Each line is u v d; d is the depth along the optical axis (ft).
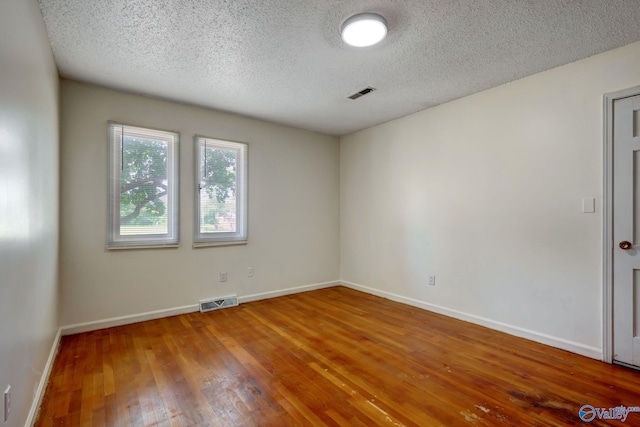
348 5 6.17
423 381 6.87
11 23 4.39
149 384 6.72
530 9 6.23
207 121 12.06
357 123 13.96
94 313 9.82
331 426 5.41
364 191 14.89
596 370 7.34
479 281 10.39
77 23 6.70
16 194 4.61
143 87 10.03
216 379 6.93
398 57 8.16
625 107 7.50
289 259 14.42
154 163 10.98
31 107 5.52
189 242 11.64
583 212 8.14
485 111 10.26
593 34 7.06
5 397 4.10
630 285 7.43
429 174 11.99
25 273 5.08
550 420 5.57
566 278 8.44
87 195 9.71
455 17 6.50
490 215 10.11
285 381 6.86
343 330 9.89
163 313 11.04
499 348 8.55
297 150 14.71
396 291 13.30
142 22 6.70
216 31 7.04
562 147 8.52
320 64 8.54
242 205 13.01
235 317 11.12
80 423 5.47
